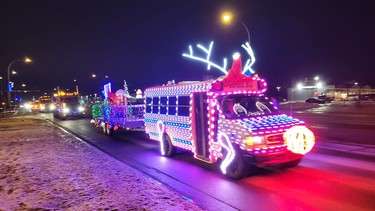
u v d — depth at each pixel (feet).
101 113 78.28
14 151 48.83
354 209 21.35
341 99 267.18
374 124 71.92
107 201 23.44
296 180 28.43
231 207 22.82
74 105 129.39
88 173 32.53
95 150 47.80
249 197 24.72
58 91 137.80
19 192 26.73
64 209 22.11
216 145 31.53
